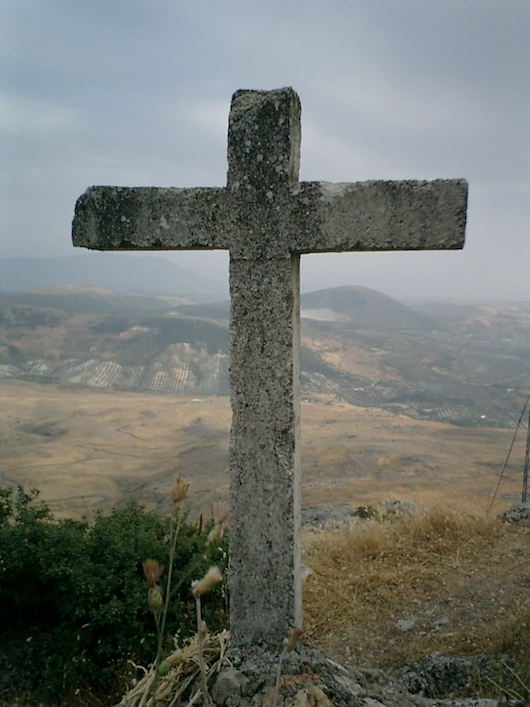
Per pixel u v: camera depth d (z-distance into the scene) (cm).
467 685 383
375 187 293
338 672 319
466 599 526
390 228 291
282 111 307
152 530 545
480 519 710
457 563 597
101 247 335
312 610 535
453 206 281
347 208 297
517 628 448
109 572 491
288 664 313
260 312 316
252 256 315
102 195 330
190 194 321
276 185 309
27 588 509
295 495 325
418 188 286
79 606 472
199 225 321
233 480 326
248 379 320
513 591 530
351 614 521
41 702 427
